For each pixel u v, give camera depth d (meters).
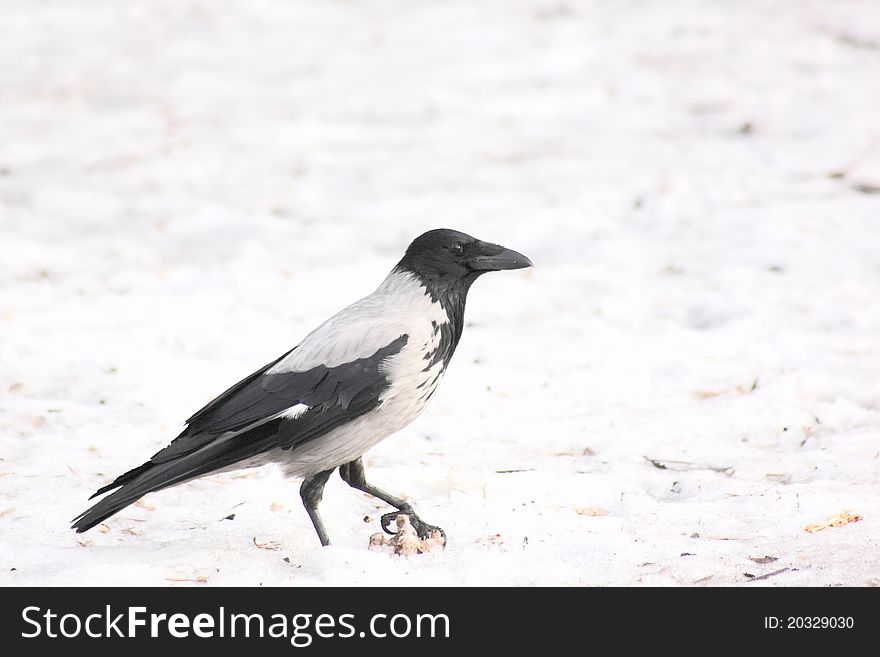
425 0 29.78
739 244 15.82
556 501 9.36
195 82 24.17
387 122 21.86
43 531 8.72
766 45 25.19
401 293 8.70
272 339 13.24
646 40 25.83
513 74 24.05
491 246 8.71
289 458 8.42
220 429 8.23
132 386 11.84
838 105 21.41
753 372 12.05
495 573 7.94
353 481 8.80
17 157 20.16
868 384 11.55
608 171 18.97
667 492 9.56
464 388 11.92
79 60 25.80
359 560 8.07
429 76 24.16
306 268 15.69
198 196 18.47
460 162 19.75
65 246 16.39
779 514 8.83
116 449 10.35
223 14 29.03
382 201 18.16
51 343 12.92
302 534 8.74
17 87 24.12
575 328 13.55
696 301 14.17
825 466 9.80
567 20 27.53
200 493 9.50
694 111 21.70
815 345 12.58
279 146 20.64
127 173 19.31
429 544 8.30
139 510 9.14
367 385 8.27
